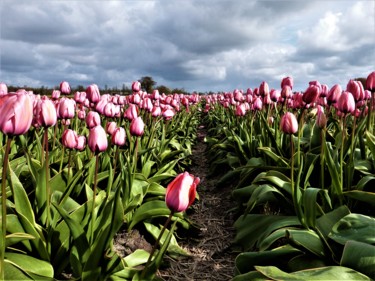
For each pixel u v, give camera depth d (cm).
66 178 88
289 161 110
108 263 63
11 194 77
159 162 140
